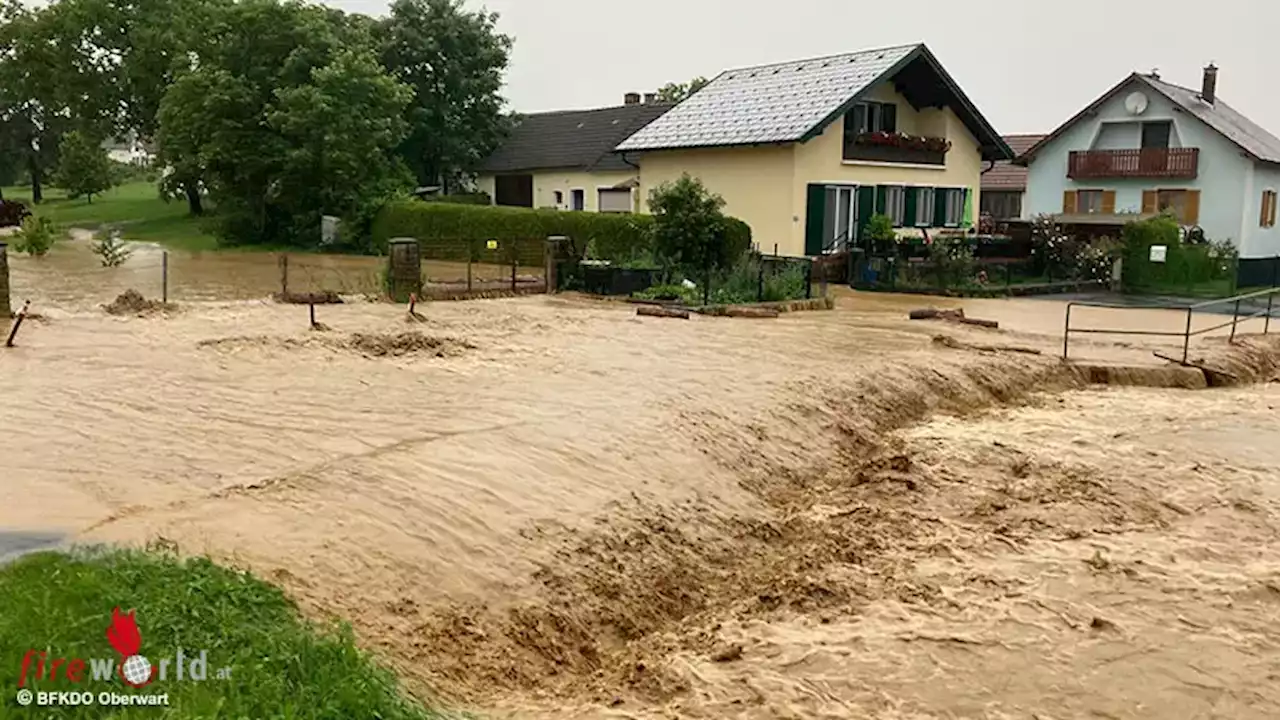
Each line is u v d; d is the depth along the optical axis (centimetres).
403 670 607
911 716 646
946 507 1052
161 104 4322
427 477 876
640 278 2388
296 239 4059
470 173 4831
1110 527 1009
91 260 3169
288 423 1027
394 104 4069
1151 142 3959
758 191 3148
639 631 772
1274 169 3897
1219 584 864
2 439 928
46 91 5447
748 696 662
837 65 3375
